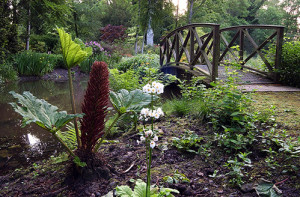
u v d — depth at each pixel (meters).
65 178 2.36
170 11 18.22
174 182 2.19
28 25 14.45
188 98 4.66
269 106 3.71
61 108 5.95
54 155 3.32
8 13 12.18
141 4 17.47
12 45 12.23
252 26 6.71
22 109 1.94
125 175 2.39
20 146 3.67
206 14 20.61
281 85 5.59
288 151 2.31
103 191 2.13
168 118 4.04
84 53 2.31
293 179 2.03
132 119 3.89
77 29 21.66
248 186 2.04
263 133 2.68
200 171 2.39
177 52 8.04
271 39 6.11
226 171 2.34
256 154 2.52
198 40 6.25
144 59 11.31
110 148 3.10
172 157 2.70
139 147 3.07
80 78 12.51
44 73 12.65
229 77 3.56
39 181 2.46
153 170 2.45
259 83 5.75
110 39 21.67
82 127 2.32
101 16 30.03
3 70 10.62
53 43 18.41
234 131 2.93
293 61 5.49
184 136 3.04
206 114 3.51
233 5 30.19
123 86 5.42
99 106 2.27
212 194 2.01
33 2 13.34
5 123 4.84
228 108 3.20
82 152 2.34
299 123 2.97
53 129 2.09
